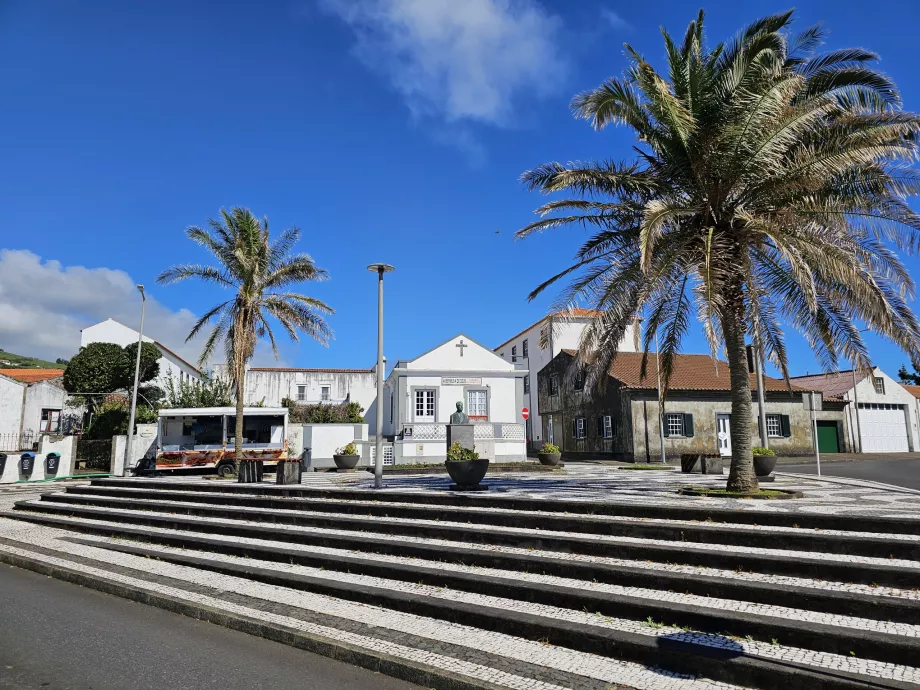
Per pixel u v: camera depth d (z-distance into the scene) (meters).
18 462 25.95
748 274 11.19
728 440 31.80
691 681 4.71
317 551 9.02
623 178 11.89
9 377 36.06
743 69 10.48
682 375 33.91
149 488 15.54
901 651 4.56
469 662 5.16
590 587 6.50
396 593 6.91
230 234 24.03
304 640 5.87
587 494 11.16
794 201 11.20
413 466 24.55
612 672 4.90
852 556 6.47
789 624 5.06
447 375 30.05
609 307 12.48
